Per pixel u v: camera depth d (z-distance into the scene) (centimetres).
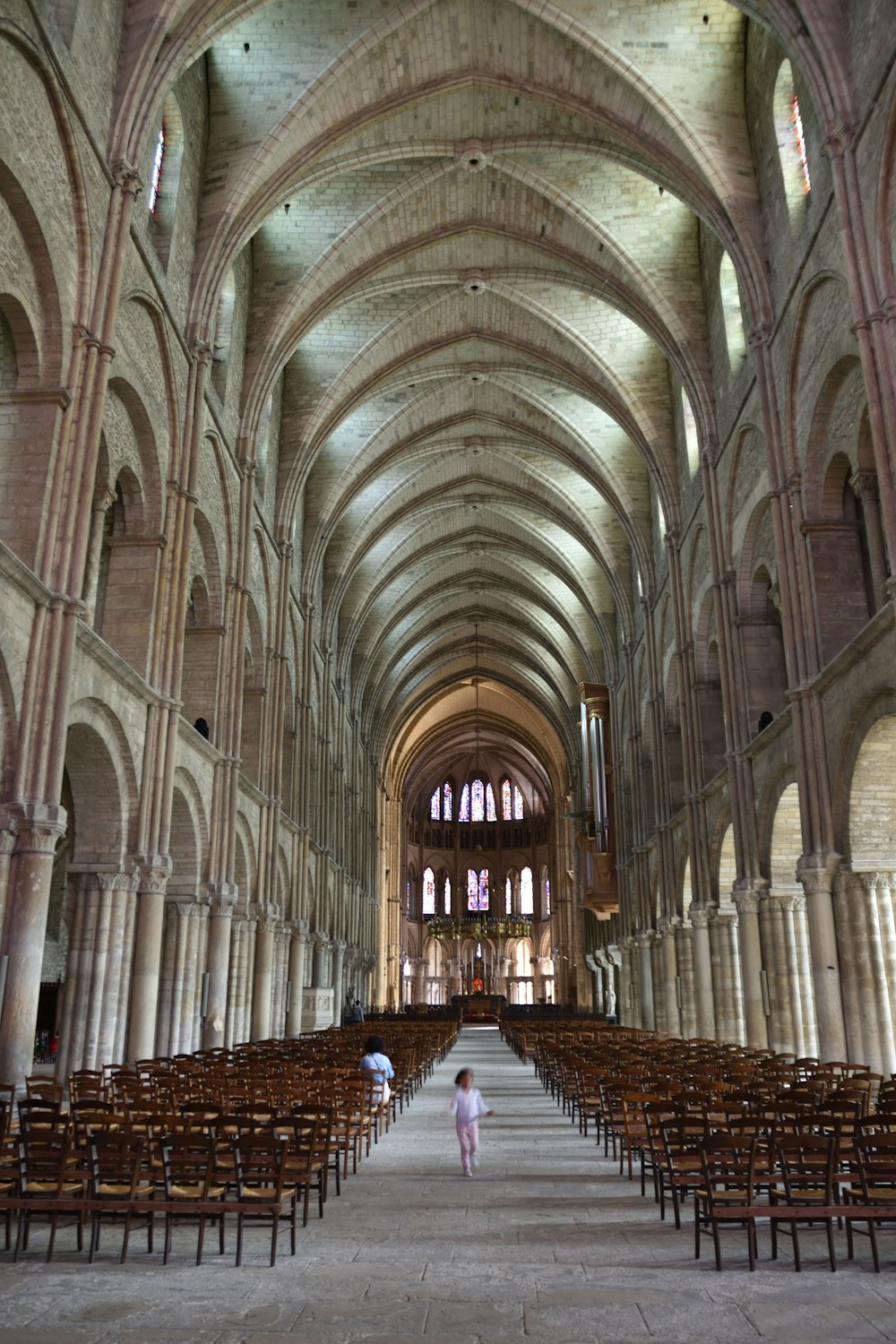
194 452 2084
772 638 2391
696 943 2758
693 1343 607
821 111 1664
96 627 1991
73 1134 890
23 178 1354
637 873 3894
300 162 2327
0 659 1303
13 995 1282
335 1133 1156
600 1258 811
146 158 1831
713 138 2214
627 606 4103
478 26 2242
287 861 3334
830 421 1881
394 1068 1883
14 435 1444
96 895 1758
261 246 2750
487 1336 620
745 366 2303
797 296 1928
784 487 1997
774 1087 1259
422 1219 956
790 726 2020
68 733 1630
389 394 3731
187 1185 887
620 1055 1816
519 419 3894
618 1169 1244
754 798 2333
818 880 1784
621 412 3266
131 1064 1758
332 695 4391
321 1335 620
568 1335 622
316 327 3241
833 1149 798
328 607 4209
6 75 1306
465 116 2508
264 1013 2772
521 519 4700
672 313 2705
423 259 3056
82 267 1541
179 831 2250
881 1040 1680
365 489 4212
